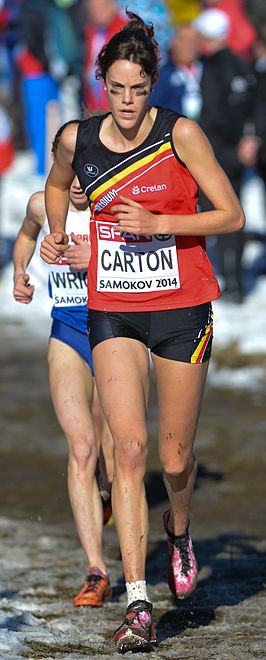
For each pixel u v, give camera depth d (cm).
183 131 975
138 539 990
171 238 1013
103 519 1305
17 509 1579
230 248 2722
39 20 3566
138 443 985
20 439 1884
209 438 1873
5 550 1405
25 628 1091
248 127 2850
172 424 1037
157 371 1039
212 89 2553
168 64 2598
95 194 1003
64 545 1438
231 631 1092
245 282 2964
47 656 994
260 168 2720
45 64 3634
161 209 995
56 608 1181
